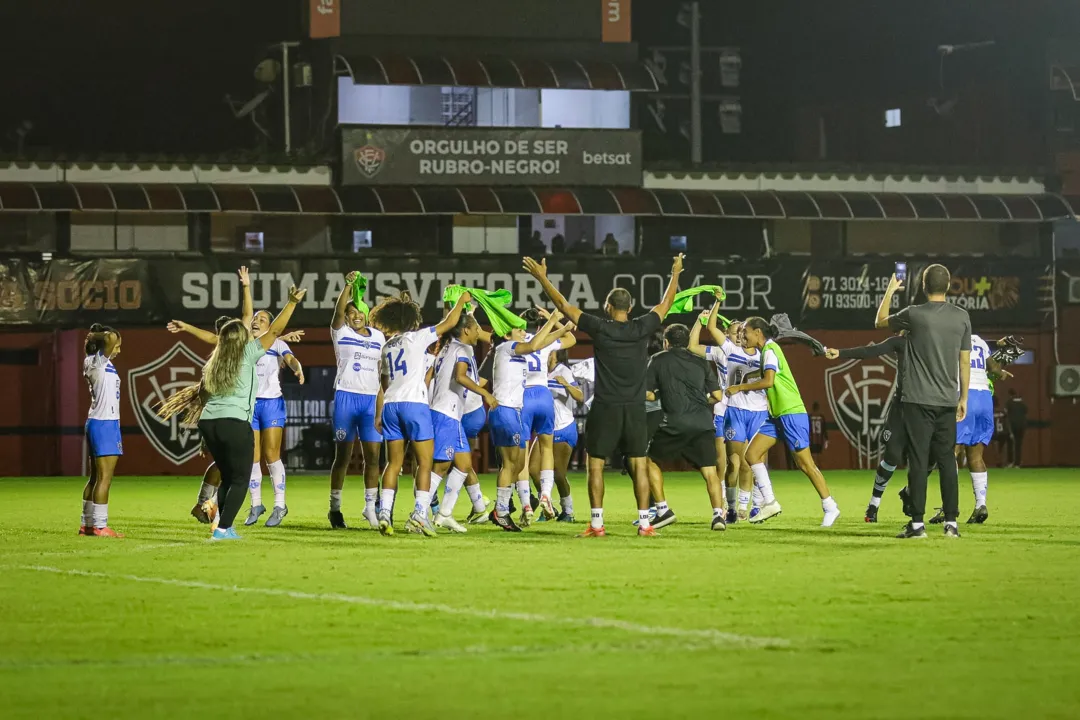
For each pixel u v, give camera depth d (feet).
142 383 178.91
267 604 50.52
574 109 194.80
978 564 62.85
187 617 47.75
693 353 81.76
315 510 105.29
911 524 75.87
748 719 33.09
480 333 82.23
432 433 78.95
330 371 184.24
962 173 200.23
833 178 197.36
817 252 198.39
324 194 183.93
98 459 80.18
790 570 60.39
